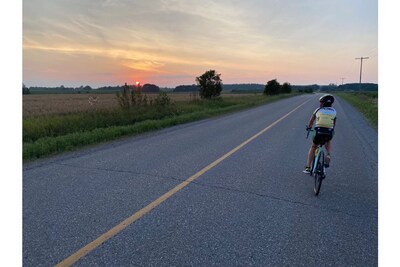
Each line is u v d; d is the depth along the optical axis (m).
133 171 5.96
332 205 4.41
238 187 5.11
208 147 8.57
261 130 12.22
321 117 5.16
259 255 3.02
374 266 2.88
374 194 4.90
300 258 3.00
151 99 19.44
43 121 11.54
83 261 2.84
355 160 7.25
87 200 4.37
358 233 3.54
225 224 3.70
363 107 25.58
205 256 2.98
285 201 4.52
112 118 13.40
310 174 5.55
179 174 5.78
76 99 51.84
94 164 6.50
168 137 10.41
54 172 5.81
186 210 4.09
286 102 38.91
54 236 3.29
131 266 2.78
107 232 3.42
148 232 3.45
